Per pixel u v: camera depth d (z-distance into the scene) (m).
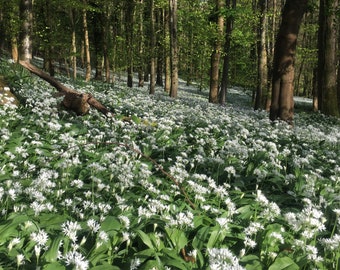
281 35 13.91
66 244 3.61
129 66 31.92
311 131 12.61
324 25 20.14
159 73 44.19
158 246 3.95
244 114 16.89
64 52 29.78
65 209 4.95
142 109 13.76
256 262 3.76
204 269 3.72
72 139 7.96
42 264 3.41
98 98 15.26
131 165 6.70
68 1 24.47
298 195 6.22
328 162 8.95
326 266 3.96
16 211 4.49
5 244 3.80
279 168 7.38
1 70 15.90
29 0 19.52
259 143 8.74
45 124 9.86
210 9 24.75
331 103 20.12
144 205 5.38
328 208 5.47
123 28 32.59
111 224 4.14
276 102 14.37
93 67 52.59
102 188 5.50
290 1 13.68
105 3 30.14
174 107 15.52
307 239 4.41
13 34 20.77
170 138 9.57
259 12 23.91
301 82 63.38
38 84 16.25
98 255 3.72
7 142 7.83
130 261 3.65
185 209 5.28
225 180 7.03
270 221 4.86
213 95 24.97
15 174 6.05
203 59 33.22
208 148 8.98
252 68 31.97
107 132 9.58
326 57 20.11
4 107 10.16
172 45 22.92
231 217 4.94
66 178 6.08
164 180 6.53
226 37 24.31
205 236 4.20
